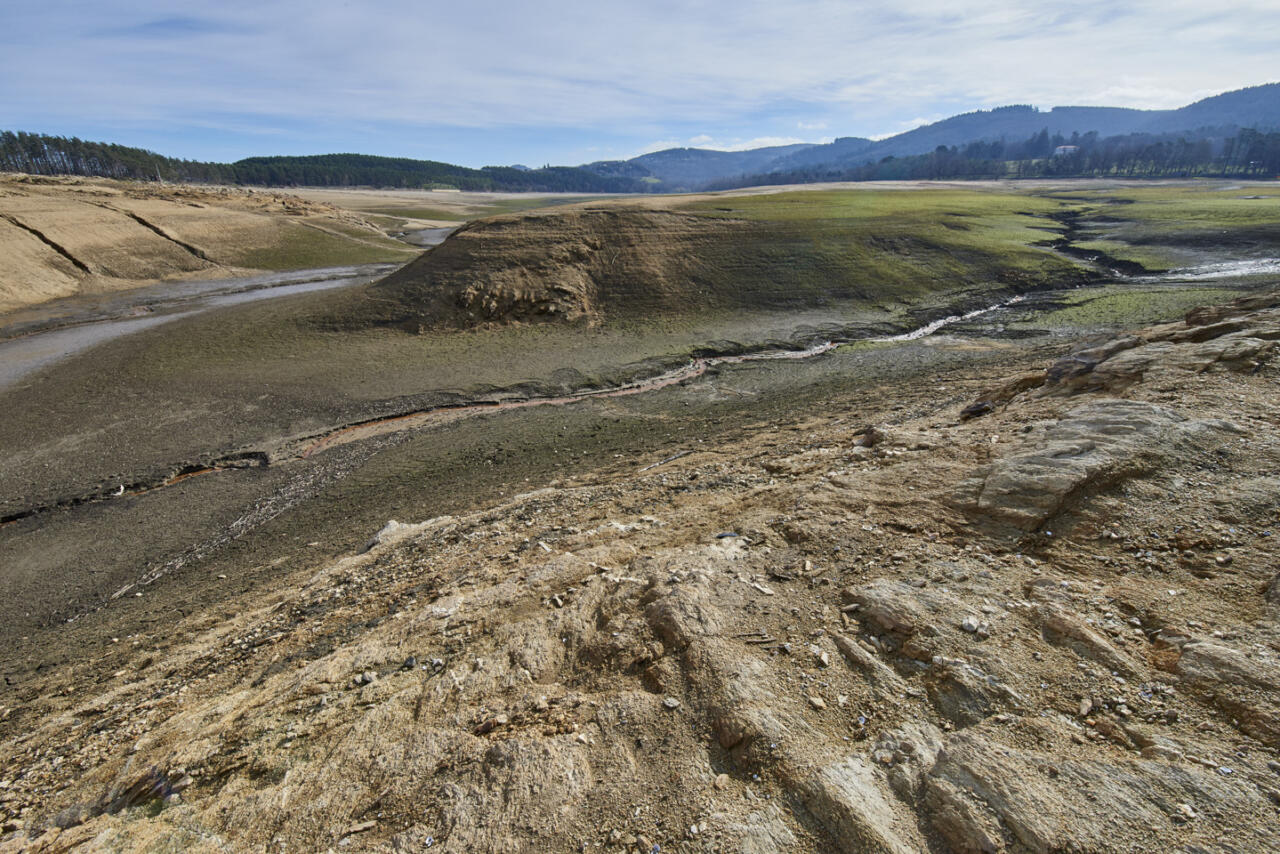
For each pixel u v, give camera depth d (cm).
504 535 1380
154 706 945
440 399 3086
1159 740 536
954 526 911
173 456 2483
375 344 3934
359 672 849
